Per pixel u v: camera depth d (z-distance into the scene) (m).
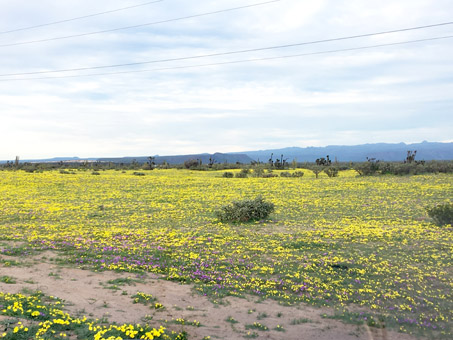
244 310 10.27
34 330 7.27
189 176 73.19
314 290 12.29
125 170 100.94
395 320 8.55
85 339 7.27
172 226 25.06
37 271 12.98
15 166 103.50
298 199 37.56
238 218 26.67
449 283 12.70
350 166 95.75
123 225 25.16
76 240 19.17
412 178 55.31
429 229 22.53
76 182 57.03
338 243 19.31
